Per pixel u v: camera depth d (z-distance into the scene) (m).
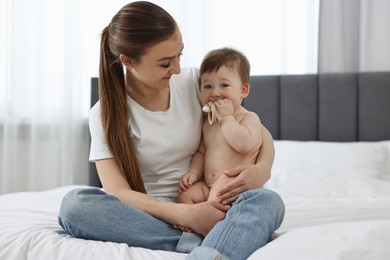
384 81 2.52
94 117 1.44
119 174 1.36
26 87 2.96
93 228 1.18
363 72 2.56
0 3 2.92
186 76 1.54
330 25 2.66
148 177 1.46
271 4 2.76
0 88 2.93
